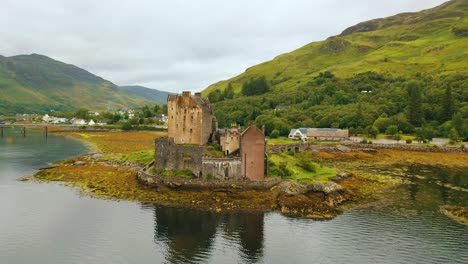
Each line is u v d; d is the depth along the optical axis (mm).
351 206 87688
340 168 139875
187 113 124812
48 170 124125
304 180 97312
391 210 84625
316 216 79500
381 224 75250
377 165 150500
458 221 77062
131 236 69000
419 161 160875
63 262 58750
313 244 65750
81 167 130000
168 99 128750
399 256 60938
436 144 189875
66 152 177250
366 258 60344
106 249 63500
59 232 70688
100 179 111438
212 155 105250
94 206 86188
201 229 72438
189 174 99000
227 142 107312
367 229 72438
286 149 164125
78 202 89375
